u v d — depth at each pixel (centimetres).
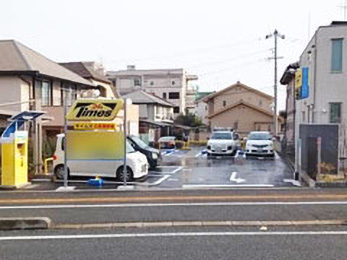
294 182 1521
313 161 1530
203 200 1095
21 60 2342
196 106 7494
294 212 936
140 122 4228
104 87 3822
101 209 990
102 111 1481
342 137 1775
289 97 3678
